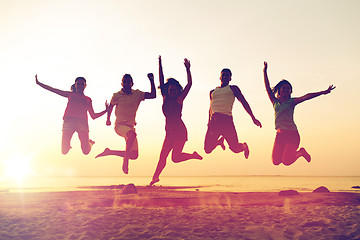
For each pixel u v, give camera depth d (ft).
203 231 14.26
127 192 29.66
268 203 21.45
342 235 13.23
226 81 22.03
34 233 14.57
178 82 22.72
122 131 22.66
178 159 22.50
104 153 24.44
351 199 21.81
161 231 14.32
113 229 14.80
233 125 21.68
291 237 13.24
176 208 19.93
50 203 22.93
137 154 23.75
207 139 22.09
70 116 24.23
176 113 22.26
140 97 23.20
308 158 22.95
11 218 17.46
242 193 28.84
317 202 20.83
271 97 23.49
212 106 21.97
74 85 26.13
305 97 22.67
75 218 17.19
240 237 13.35
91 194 29.86
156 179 22.80
